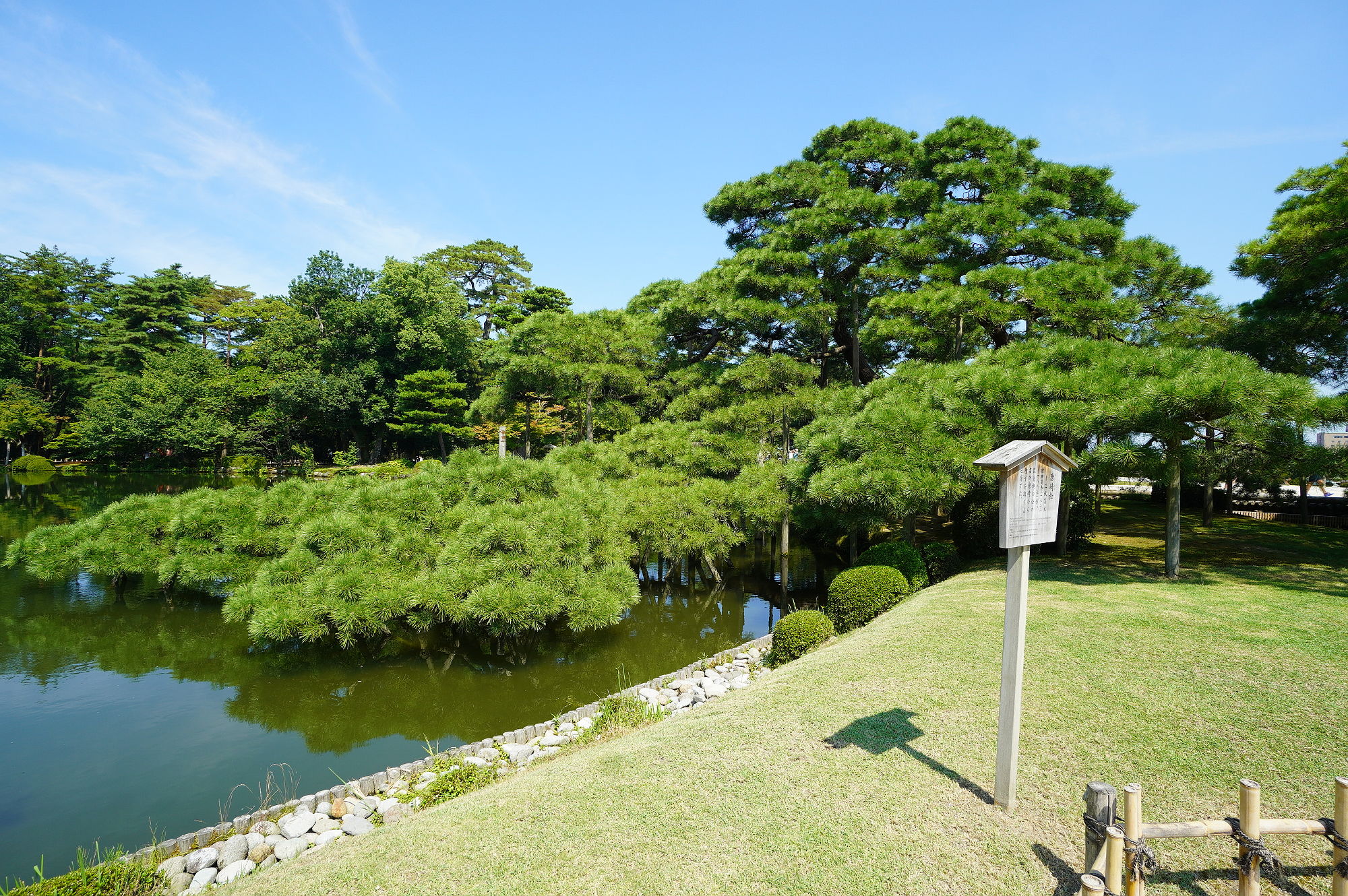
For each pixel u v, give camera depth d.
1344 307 13.52
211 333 54.47
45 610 14.20
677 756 5.48
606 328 22.59
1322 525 18.52
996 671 6.73
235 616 11.00
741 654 10.97
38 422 44.72
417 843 4.48
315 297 42.16
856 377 18.47
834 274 18.92
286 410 38.03
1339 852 3.35
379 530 11.52
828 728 5.72
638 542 15.02
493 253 55.12
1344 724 5.29
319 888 4.03
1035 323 15.94
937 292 15.05
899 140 19.83
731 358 23.16
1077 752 5.02
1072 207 18.09
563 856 4.15
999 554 15.03
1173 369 9.58
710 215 22.81
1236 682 6.19
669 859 4.05
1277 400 8.43
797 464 13.92
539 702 10.15
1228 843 3.96
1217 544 15.05
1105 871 3.31
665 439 17.12
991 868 3.78
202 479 40.09
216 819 6.94
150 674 11.09
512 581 10.59
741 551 21.97
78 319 51.06
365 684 10.69
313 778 7.79
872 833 4.18
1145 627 8.02
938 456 10.88
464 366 42.50
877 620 10.02
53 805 7.19
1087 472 10.55
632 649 12.95
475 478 12.66
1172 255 16.95
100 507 28.97
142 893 5.23
